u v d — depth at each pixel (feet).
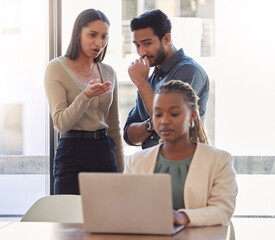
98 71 10.02
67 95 9.52
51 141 12.44
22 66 12.49
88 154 9.48
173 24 12.04
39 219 7.36
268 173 12.03
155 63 9.76
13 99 12.54
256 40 11.89
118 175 5.13
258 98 11.96
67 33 12.28
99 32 9.58
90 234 5.35
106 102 9.81
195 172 6.18
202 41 12.00
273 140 11.98
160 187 5.02
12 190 12.67
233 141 12.05
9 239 5.30
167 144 6.40
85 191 5.24
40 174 12.59
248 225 12.10
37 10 12.35
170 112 6.11
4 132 12.61
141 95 9.62
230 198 6.13
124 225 5.24
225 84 12.00
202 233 5.33
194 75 9.48
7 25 12.46
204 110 9.97
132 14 12.10
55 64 9.49
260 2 11.85
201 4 11.95
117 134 10.37
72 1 12.23
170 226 5.13
